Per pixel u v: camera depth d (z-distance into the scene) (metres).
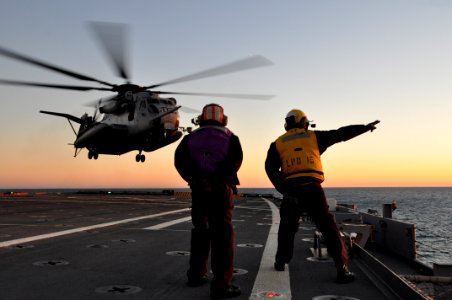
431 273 4.00
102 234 7.00
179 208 16.16
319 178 3.61
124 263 4.28
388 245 5.36
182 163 3.23
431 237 42.78
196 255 3.27
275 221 9.91
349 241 4.46
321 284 3.30
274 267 3.99
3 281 3.40
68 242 5.93
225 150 3.13
